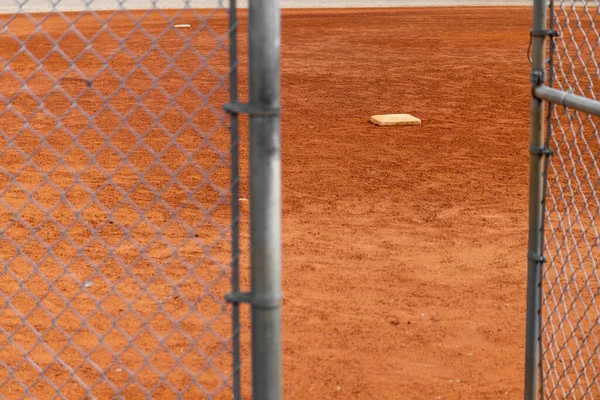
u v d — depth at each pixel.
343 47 67.94
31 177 28.48
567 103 10.08
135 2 96.44
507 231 23.25
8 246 21.08
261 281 7.55
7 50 62.34
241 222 23.67
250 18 7.18
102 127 37.41
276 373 7.73
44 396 13.38
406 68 57.06
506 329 16.61
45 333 15.80
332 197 26.70
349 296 18.28
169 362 14.71
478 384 14.27
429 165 31.19
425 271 19.97
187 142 34.50
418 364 15.02
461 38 74.31
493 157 32.59
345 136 36.41
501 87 49.84
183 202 25.69
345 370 14.70
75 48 63.34
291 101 45.06
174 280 18.80
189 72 52.50
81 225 23.08
